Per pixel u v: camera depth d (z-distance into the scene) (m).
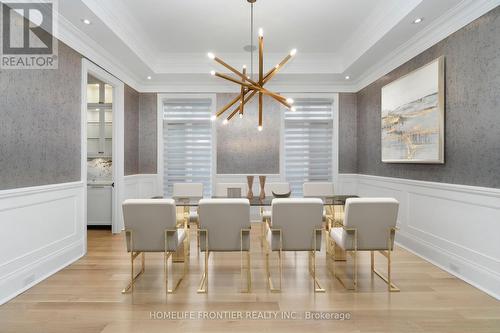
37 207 2.84
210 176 5.72
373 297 2.53
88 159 5.37
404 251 3.81
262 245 4.11
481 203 2.66
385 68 4.44
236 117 5.68
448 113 3.09
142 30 4.09
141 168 5.68
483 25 2.64
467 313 2.26
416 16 3.06
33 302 2.43
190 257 3.63
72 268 3.22
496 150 2.53
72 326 2.07
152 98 5.66
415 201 3.70
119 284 2.80
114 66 4.50
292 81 5.51
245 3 3.41
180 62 5.03
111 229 5.18
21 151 2.66
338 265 3.33
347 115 5.69
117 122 4.75
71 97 3.42
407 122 3.76
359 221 2.62
